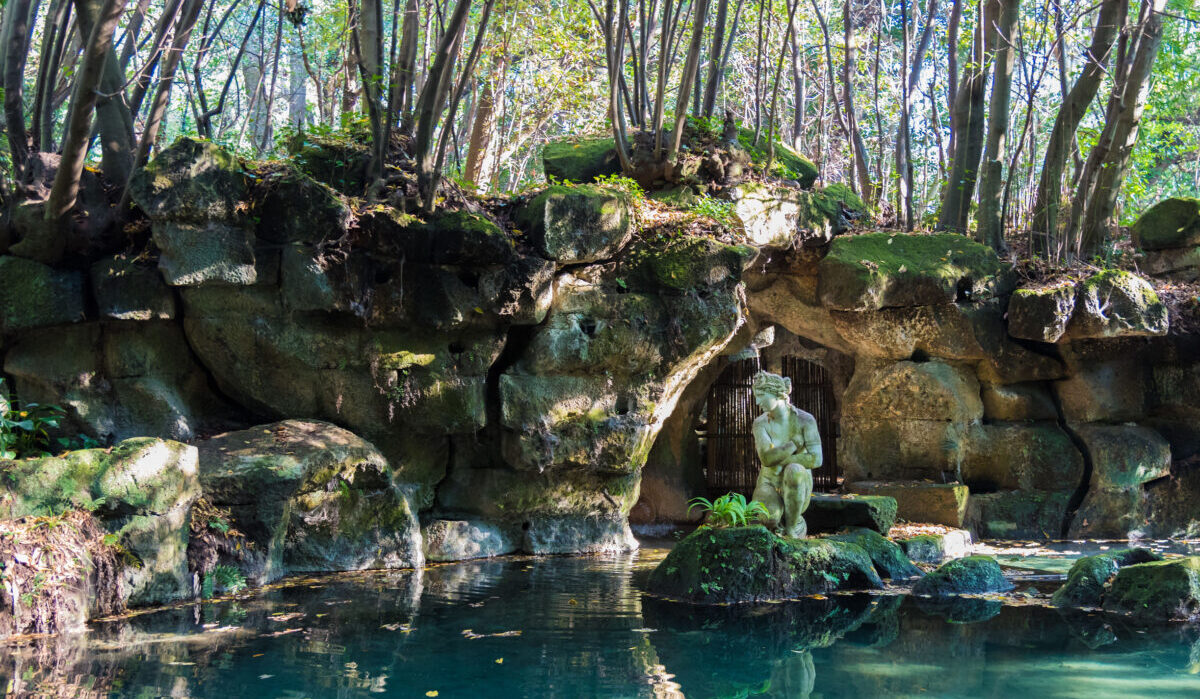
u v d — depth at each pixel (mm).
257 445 9469
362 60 10703
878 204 17188
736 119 15141
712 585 8516
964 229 15734
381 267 10508
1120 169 14961
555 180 13141
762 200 13555
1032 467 13789
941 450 13766
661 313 11594
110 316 9859
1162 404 14133
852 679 5871
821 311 14742
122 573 7754
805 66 23016
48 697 5262
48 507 7480
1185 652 6633
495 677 5805
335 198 10055
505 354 11516
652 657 6387
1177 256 14898
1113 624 7625
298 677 5738
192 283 9648
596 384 11484
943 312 13734
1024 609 8258
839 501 10891
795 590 8836
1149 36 14078
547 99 20562
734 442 16562
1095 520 13500
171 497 8164
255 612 7699
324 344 10406
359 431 10820
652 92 21078
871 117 23328
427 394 10812
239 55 11688
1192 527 13969
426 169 10891
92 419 9898
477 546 11141
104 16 8484
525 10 18734
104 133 10656
